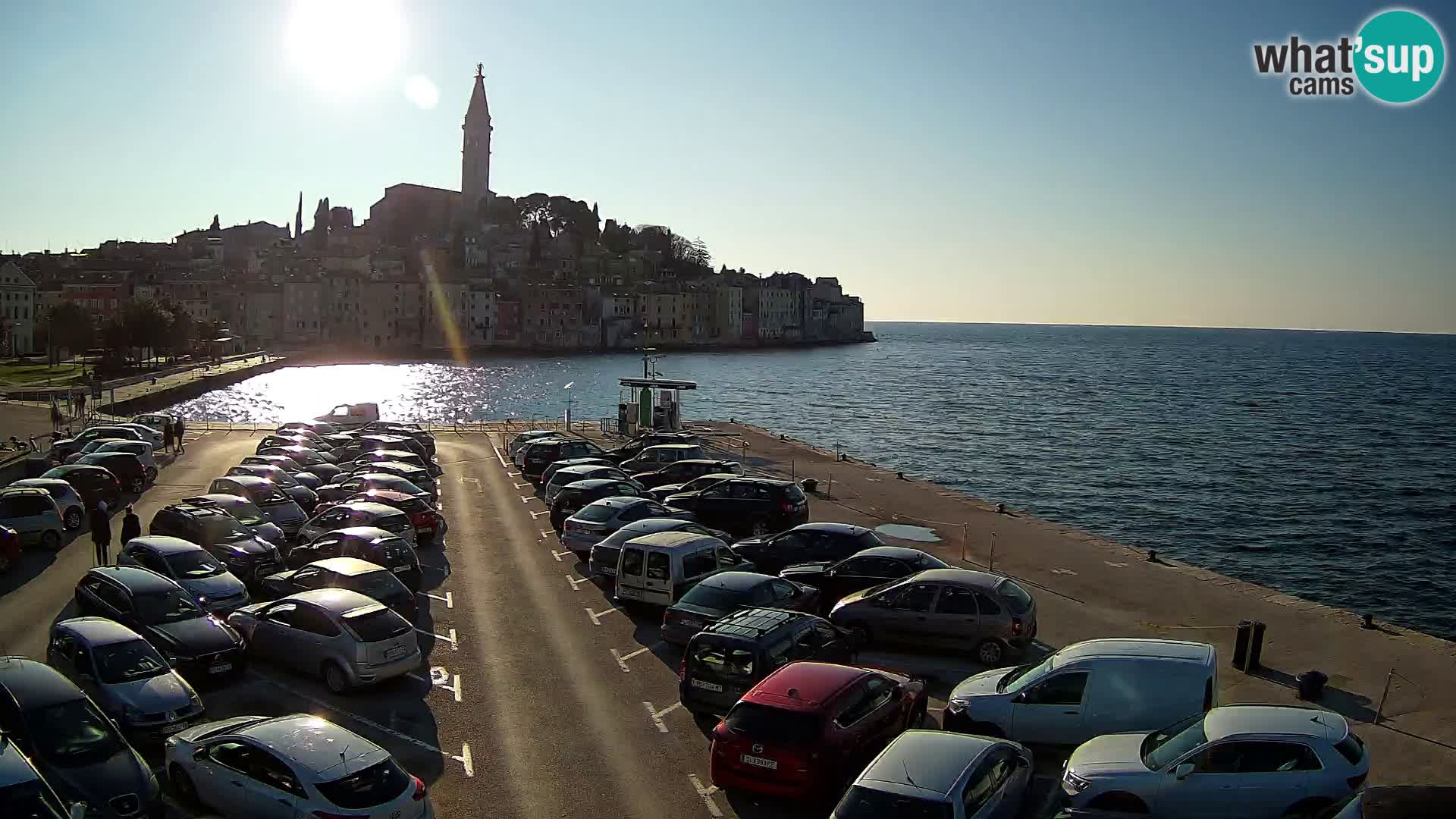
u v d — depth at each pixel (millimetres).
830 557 27812
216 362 153875
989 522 38312
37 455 49906
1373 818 10992
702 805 15258
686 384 62594
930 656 22047
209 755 14055
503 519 38156
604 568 27688
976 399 145125
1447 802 11117
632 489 36312
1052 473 76500
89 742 14375
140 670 17516
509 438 65375
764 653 17500
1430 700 19484
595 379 171750
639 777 16188
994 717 16734
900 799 11836
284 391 137000
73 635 18031
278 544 30516
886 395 151000
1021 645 21391
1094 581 29250
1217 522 59281
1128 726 16047
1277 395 155500
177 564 24016
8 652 21344
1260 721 13789
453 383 161125
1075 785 13945
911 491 45781
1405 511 63125
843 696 15320
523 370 193250
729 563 25812
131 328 125000
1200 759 13438
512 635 23609
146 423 70625
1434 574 48562
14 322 163000
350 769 13109
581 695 19812
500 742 17562
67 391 93000
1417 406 138750
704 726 18359
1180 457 85750
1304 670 21375
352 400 129125
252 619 21562
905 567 24938
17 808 11672
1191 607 26453
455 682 20484
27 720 14422
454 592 27469
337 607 20312
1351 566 49969
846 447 90188
